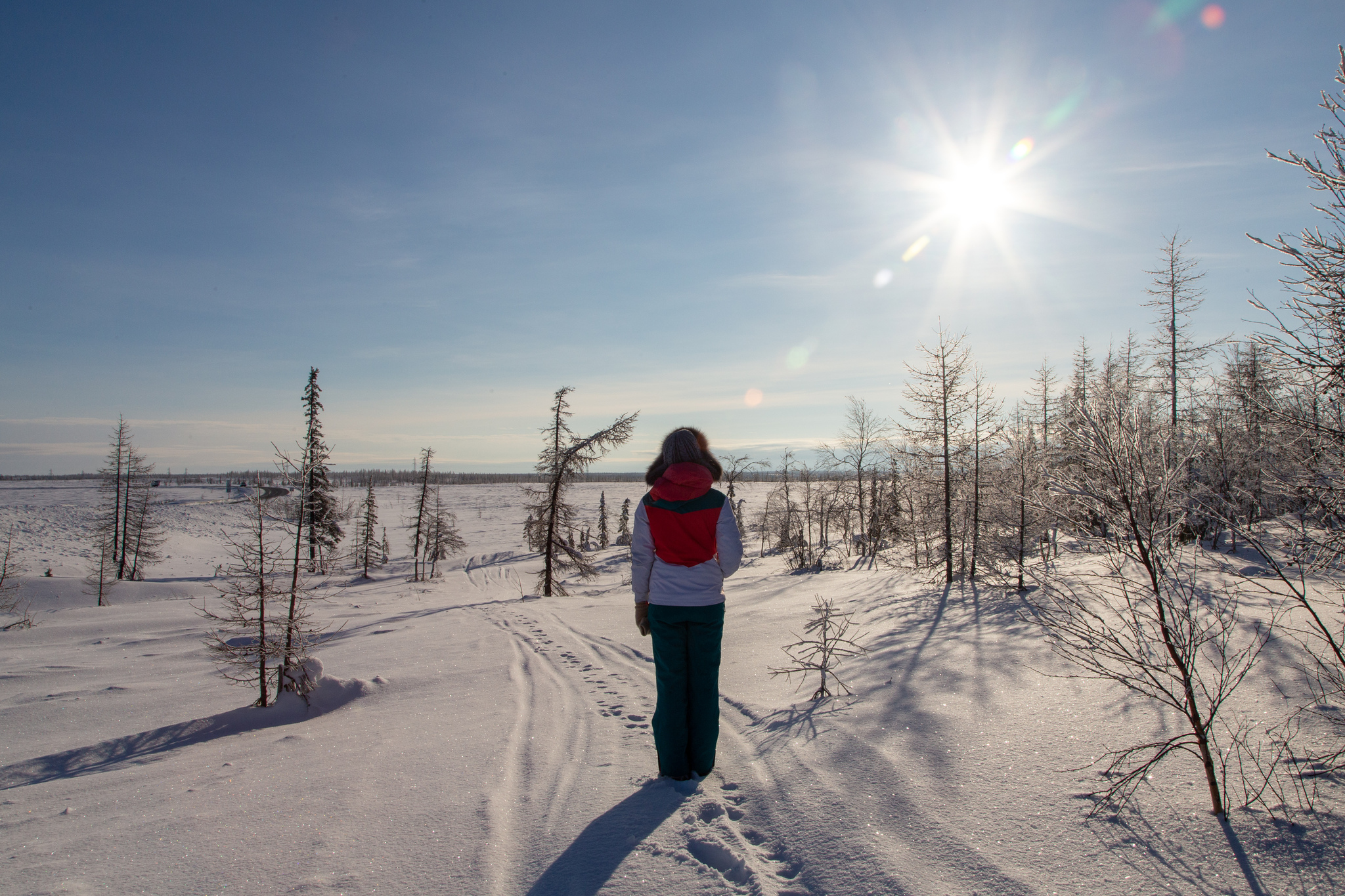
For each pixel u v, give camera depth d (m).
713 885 2.19
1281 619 4.34
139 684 9.01
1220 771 2.60
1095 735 3.11
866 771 2.98
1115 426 2.79
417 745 4.21
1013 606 8.49
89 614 23.72
